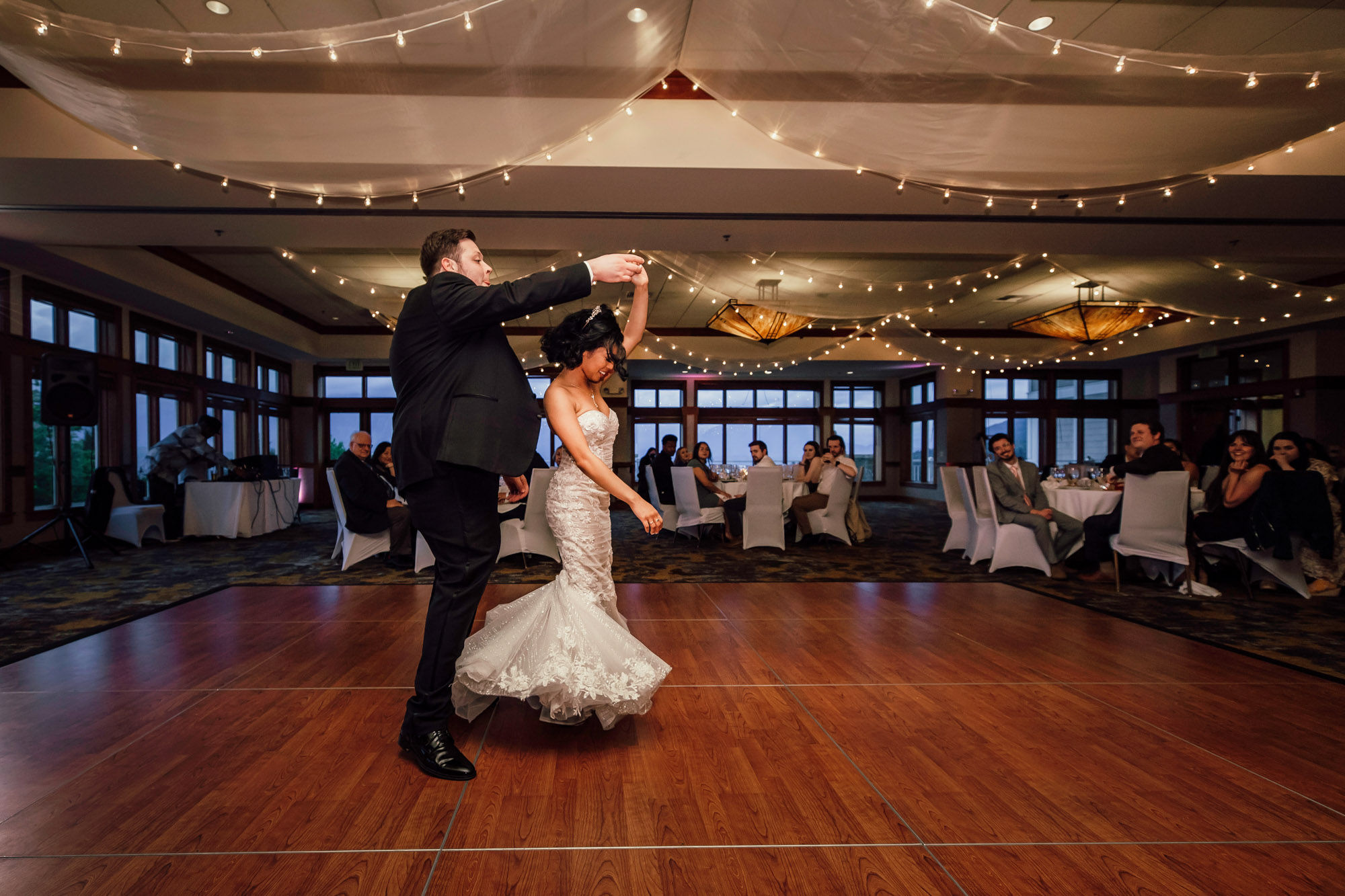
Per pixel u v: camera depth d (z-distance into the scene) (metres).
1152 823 1.68
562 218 5.66
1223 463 4.99
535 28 3.31
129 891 1.38
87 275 7.11
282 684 2.72
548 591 2.15
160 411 9.39
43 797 1.79
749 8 3.36
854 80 3.82
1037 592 4.77
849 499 7.56
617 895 1.37
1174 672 2.92
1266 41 4.09
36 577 5.41
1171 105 3.90
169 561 6.29
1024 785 1.88
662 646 3.31
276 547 7.35
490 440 1.87
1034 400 15.08
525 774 1.93
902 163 4.55
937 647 3.31
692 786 1.86
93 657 3.11
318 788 1.84
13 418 6.84
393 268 8.27
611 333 2.13
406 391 1.97
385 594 4.61
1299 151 4.73
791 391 16.80
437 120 3.88
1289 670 2.96
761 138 4.77
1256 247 6.42
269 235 5.97
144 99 3.69
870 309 8.96
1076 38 4.08
